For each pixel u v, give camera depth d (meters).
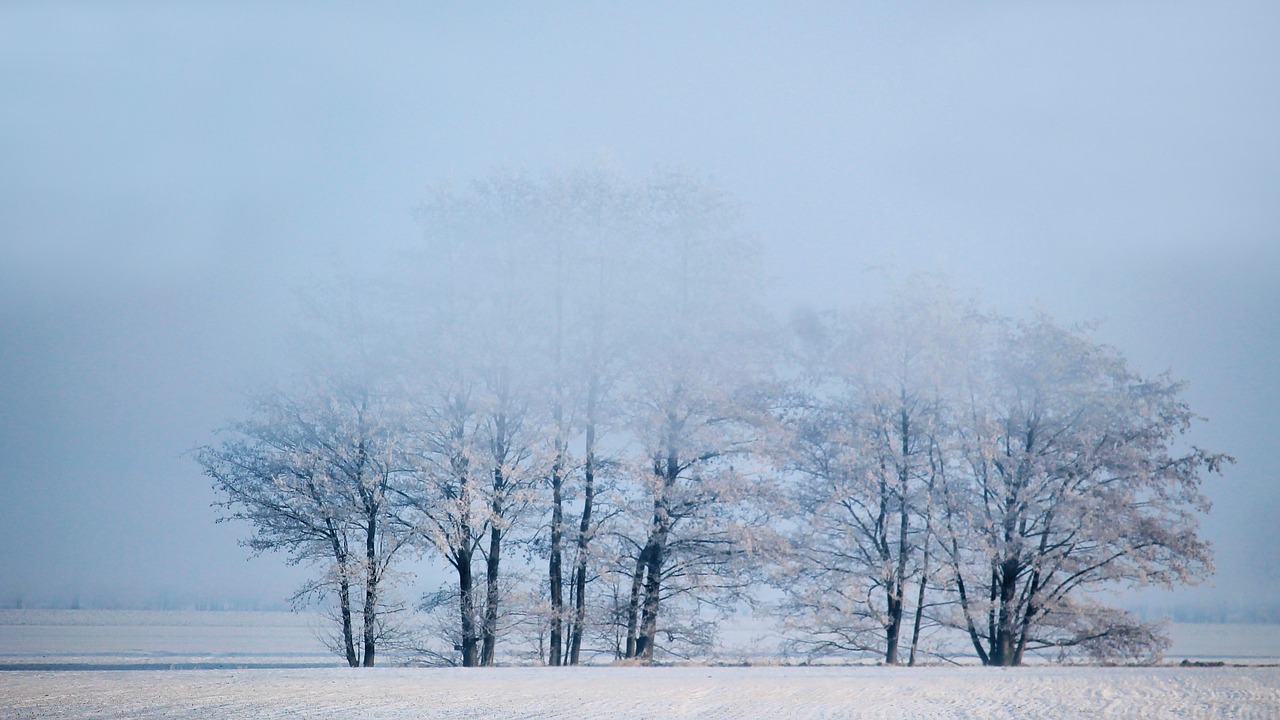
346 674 20.45
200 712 13.66
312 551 28.70
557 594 28.53
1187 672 23.19
